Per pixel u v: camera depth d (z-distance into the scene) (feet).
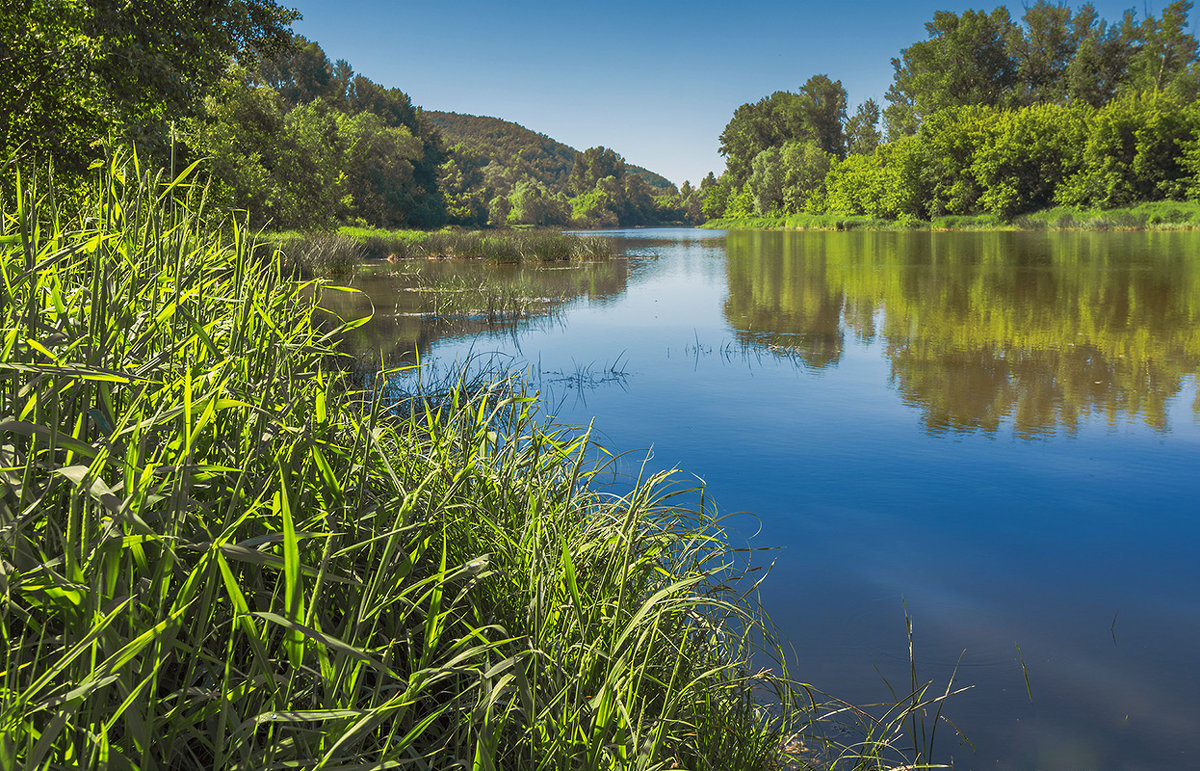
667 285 61.62
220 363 5.70
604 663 6.24
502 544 7.15
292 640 4.14
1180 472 15.65
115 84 34.35
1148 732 7.73
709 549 11.25
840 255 93.76
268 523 5.46
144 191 7.27
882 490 14.97
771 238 169.89
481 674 5.12
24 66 31.22
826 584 11.06
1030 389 23.30
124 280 6.25
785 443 18.20
